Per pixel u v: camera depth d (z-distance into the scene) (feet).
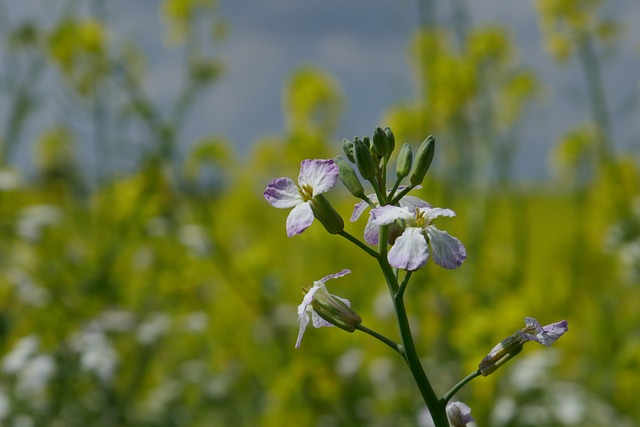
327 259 34.27
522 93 33.32
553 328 9.70
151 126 31.71
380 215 9.47
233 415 32.45
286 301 34.68
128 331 30.19
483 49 32.91
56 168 38.14
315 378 27.35
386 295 30.22
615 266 35.01
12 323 30.32
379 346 29.45
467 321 27.17
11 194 34.27
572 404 25.95
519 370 26.11
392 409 27.37
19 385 26.78
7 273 30.96
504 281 32.96
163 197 33.22
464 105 31.71
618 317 33.27
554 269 35.78
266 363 32.50
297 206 9.96
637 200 35.04
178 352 35.42
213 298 34.19
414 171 10.12
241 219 44.55
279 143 36.70
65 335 29.96
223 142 32.01
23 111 33.45
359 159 9.94
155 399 31.42
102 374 26.73
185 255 33.55
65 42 31.58
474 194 31.73
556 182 37.45
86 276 31.91
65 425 27.91
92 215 35.53
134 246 33.94
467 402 25.80
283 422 27.30
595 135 33.78
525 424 25.68
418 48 32.40
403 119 31.27
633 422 28.43
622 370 29.09
